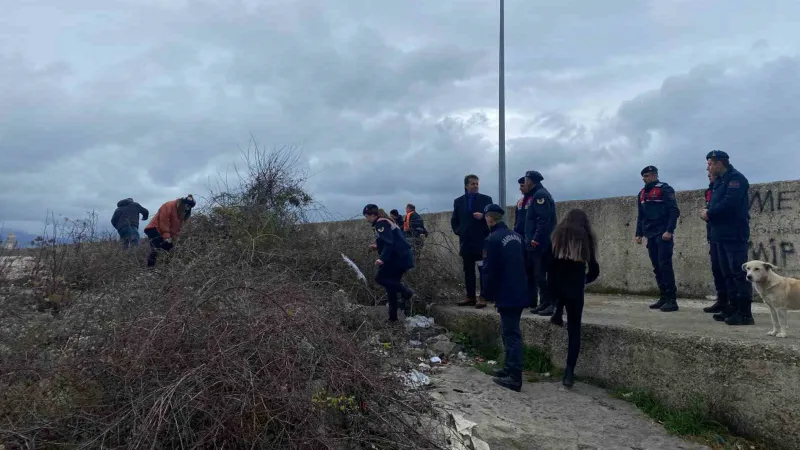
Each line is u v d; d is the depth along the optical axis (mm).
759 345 4090
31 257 6941
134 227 9258
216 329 3510
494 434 4098
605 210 8547
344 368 3678
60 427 3271
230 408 3041
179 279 4488
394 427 3600
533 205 6297
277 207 8477
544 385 5320
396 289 6762
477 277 8766
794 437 3838
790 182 6582
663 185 6352
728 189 5070
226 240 7289
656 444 4133
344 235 8453
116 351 3527
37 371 3574
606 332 5254
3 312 5000
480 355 6406
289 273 6094
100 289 5141
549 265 5227
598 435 4230
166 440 2943
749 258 6883
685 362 4535
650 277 8000
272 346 3455
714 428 4277
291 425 3156
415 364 5316
